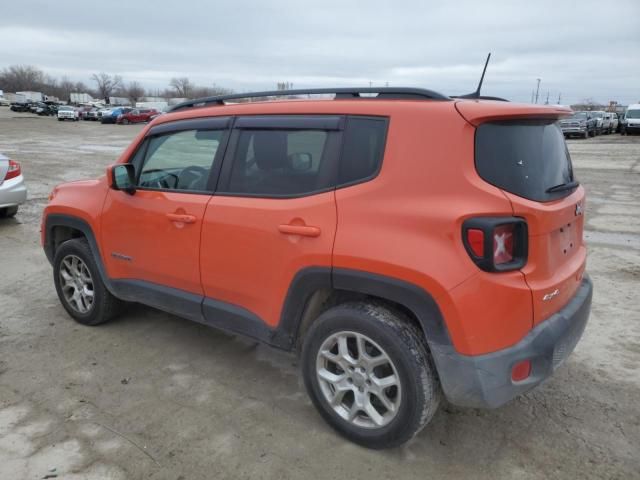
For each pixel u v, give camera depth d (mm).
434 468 2715
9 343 4113
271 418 3137
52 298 5082
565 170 2979
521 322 2467
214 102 3578
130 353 3953
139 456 2791
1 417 3129
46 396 3361
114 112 49281
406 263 2475
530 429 3031
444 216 2424
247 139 3227
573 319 2742
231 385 3510
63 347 4051
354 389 2840
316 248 2768
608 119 39438
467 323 2396
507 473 2680
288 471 2689
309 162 2924
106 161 17594
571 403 3281
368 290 2627
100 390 3438
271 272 3008
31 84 148500
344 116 2836
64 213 4289
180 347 4055
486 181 2443
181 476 2650
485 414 3170
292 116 3033
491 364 2424
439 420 3113
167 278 3629
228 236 3170
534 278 2512
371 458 2785
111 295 4266
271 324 3090
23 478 2621
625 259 6270
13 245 6992
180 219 3402
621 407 3238
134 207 3725
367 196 2662
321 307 3070
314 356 2926
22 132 34125
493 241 2365
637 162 17891
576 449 2857
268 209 2996
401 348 2564
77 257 4301
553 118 2873
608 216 8922
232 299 3293
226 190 3271
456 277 2393
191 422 3092
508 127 2600
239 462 2754
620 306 4785
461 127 2486
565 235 2848
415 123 2605
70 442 2900
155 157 3748
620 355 3877
